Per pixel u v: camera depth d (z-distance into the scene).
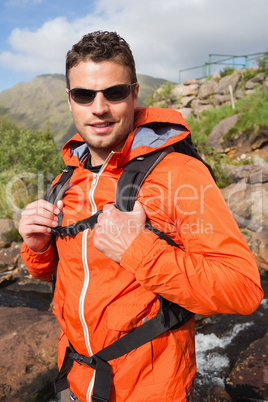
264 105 12.51
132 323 1.04
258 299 0.96
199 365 2.99
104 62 1.06
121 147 1.18
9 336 2.94
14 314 3.39
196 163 1.05
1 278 5.23
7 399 2.38
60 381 1.24
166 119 1.14
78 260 1.12
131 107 1.14
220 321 3.71
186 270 0.93
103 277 1.08
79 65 1.08
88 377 1.15
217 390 2.57
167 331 1.08
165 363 1.06
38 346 2.81
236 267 0.92
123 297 1.06
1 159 10.51
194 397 2.57
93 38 1.08
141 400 1.04
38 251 1.34
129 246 0.98
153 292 1.01
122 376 1.05
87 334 1.10
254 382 2.46
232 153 11.97
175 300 0.98
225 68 18.47
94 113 1.08
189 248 0.99
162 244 0.99
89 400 1.13
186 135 1.13
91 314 1.08
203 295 0.93
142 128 1.14
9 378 2.51
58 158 11.23
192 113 17.72
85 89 1.08
